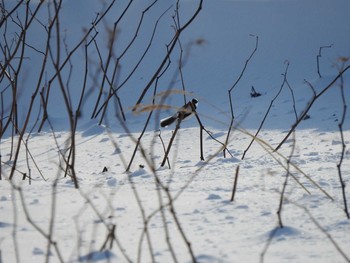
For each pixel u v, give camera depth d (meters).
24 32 17.17
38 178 17.48
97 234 9.10
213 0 53.75
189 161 22.64
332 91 36.12
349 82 37.12
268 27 50.16
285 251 8.01
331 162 17.86
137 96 43.06
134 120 35.44
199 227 9.45
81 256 7.84
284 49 46.97
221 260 7.57
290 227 9.08
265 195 11.87
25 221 9.99
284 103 36.03
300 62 44.47
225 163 18.81
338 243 8.36
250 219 9.89
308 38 48.03
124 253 7.93
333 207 10.64
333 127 29.78
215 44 48.75
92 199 11.91
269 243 8.07
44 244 8.54
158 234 9.07
